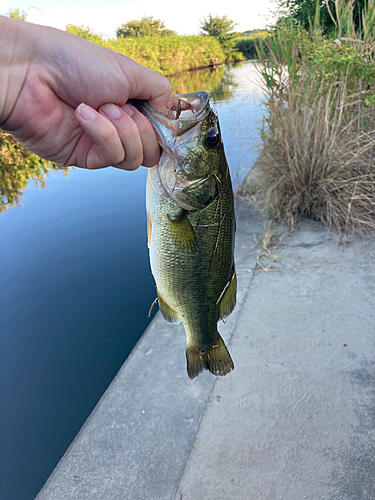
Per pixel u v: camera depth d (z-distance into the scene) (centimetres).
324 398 53
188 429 50
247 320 70
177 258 37
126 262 99
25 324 79
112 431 50
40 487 47
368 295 73
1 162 191
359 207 100
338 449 46
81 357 70
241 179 139
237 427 50
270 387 55
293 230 101
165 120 32
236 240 99
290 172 105
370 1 107
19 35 24
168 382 57
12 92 25
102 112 27
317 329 66
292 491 42
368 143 99
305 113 105
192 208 36
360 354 60
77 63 25
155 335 67
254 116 187
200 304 39
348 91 106
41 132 27
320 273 82
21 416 58
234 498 42
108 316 81
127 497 43
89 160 29
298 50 118
